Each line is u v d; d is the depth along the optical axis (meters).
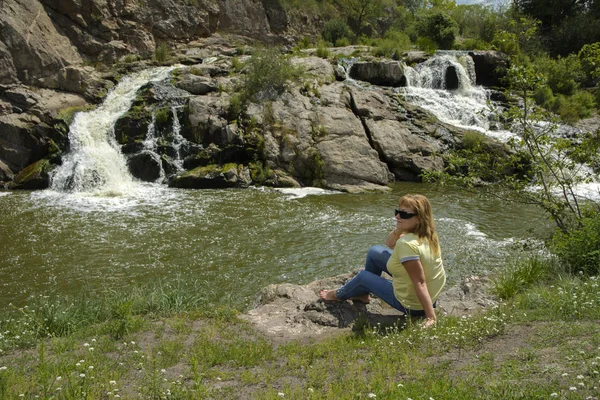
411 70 22.95
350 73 22.16
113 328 4.99
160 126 17.25
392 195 14.80
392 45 25.25
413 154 17.16
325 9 30.77
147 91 18.34
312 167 16.27
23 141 16.92
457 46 30.38
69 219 12.09
